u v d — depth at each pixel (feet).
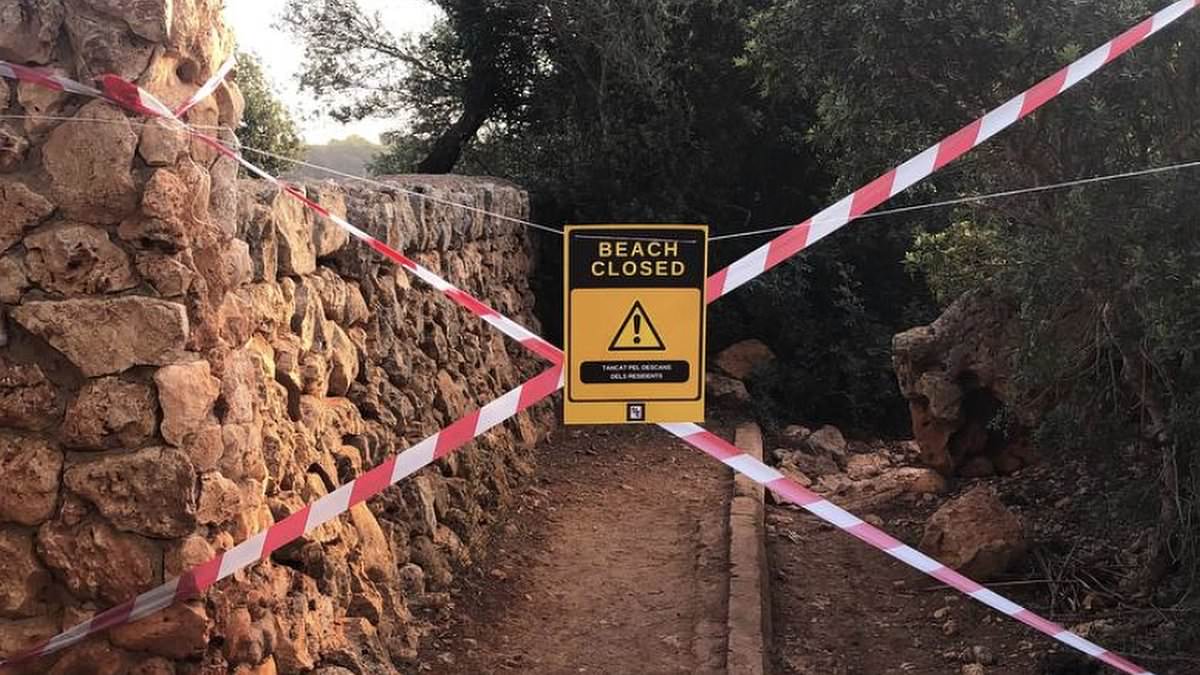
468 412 21.36
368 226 17.22
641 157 36.45
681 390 10.55
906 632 17.78
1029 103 11.48
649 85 35.47
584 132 37.47
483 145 41.63
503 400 10.89
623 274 10.37
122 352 10.19
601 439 29.76
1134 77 14.06
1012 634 17.13
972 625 17.71
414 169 41.04
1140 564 18.24
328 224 15.31
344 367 15.61
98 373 10.18
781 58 18.48
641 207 36.32
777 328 37.76
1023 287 15.76
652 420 10.57
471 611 17.22
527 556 20.21
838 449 32.04
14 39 9.89
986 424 25.40
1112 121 14.28
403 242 18.97
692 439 10.78
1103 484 20.84
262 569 12.05
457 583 17.95
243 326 11.83
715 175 38.34
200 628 10.64
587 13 34.53
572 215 37.22
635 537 21.71
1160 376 15.17
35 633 10.34
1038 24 14.24
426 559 17.20
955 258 23.09
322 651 13.00
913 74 15.92
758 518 22.57
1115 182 14.39
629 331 10.43
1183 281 13.56
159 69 10.34
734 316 37.55
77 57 10.08
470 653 15.72
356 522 14.92
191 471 10.41
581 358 10.44
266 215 13.01
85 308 10.11
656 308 10.43
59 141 10.08
